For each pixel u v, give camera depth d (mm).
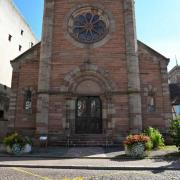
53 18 20016
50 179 8133
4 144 14680
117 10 19953
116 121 17547
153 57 19141
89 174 8953
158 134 15492
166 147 15547
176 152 13531
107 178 8281
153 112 18109
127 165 10312
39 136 17094
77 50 19109
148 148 13180
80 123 18359
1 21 27578
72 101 18219
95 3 20156
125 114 17641
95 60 18812
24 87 19109
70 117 17875
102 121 17859
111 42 19156
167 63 18984
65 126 17609
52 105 18062
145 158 12227
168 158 12008
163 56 19078
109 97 17969
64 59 18969
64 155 13086
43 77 18297
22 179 8117
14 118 18453
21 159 12141
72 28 19828
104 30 19719
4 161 11516
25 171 9500
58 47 19297
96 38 19484
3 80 27453
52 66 18875
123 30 19422
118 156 12719
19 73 19422
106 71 18516
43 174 8953
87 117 18453
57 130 17578
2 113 26438
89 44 19172
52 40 19453
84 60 18828
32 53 19766
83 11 20281
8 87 28469
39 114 17594
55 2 20516
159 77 18812
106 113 17844
